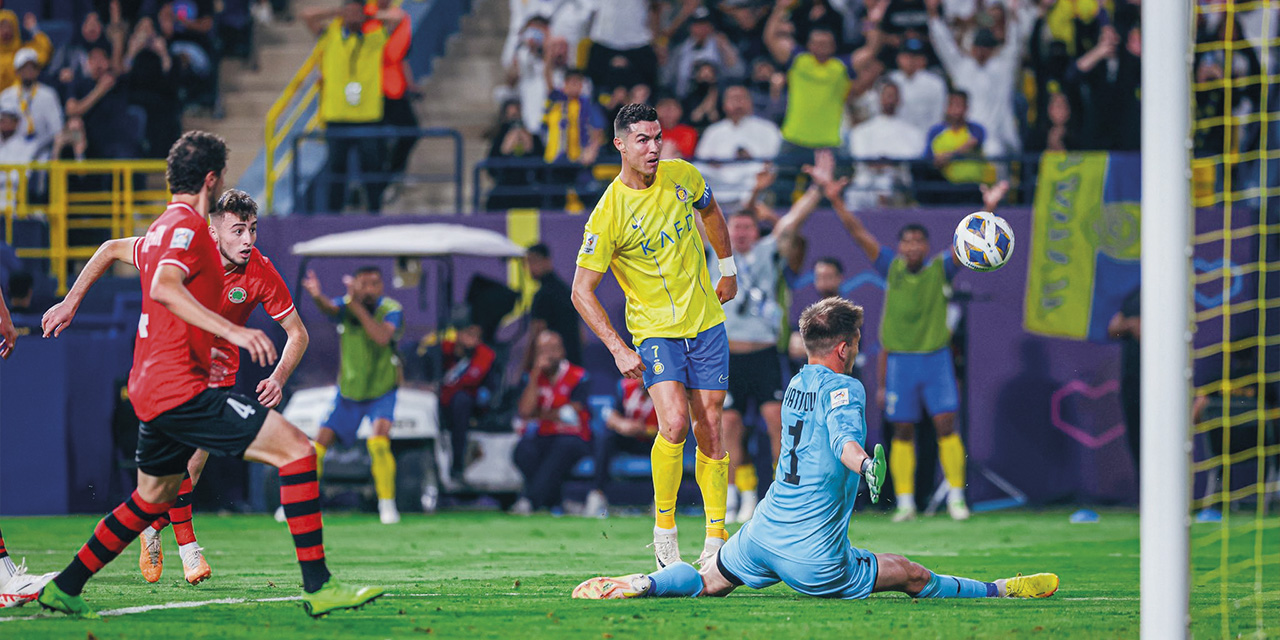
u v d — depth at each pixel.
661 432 24.14
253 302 21.64
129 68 57.97
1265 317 47.12
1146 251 17.77
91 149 57.03
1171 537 17.22
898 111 53.28
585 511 46.06
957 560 30.78
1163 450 17.34
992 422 47.97
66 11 64.69
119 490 47.50
